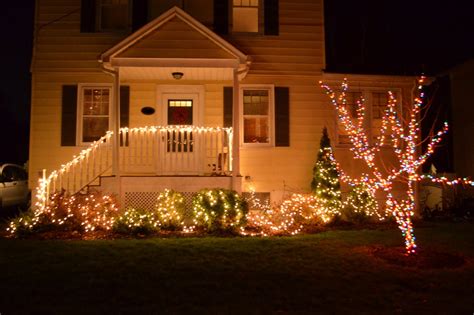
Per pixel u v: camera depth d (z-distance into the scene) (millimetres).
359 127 10742
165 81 12594
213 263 7223
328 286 6184
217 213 9922
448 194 14203
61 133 12289
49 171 12211
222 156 11703
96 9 12578
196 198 10203
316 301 5613
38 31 12469
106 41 12484
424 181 14688
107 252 7859
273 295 5809
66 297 5680
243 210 10164
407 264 7242
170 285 6141
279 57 12828
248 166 12578
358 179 12656
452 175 14367
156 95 12562
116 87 10961
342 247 8438
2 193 14281
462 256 7859
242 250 8078
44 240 9023
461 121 15555
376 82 12984
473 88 15078
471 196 14344
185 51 11086
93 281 6273
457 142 15727
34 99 12328
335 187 11492
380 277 6594
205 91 12672
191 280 6363
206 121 12617
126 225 9633
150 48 11031
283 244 8625
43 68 12383
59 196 10195
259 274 6676
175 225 10117
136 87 12570
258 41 12805
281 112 12734
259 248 8242
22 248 8180
